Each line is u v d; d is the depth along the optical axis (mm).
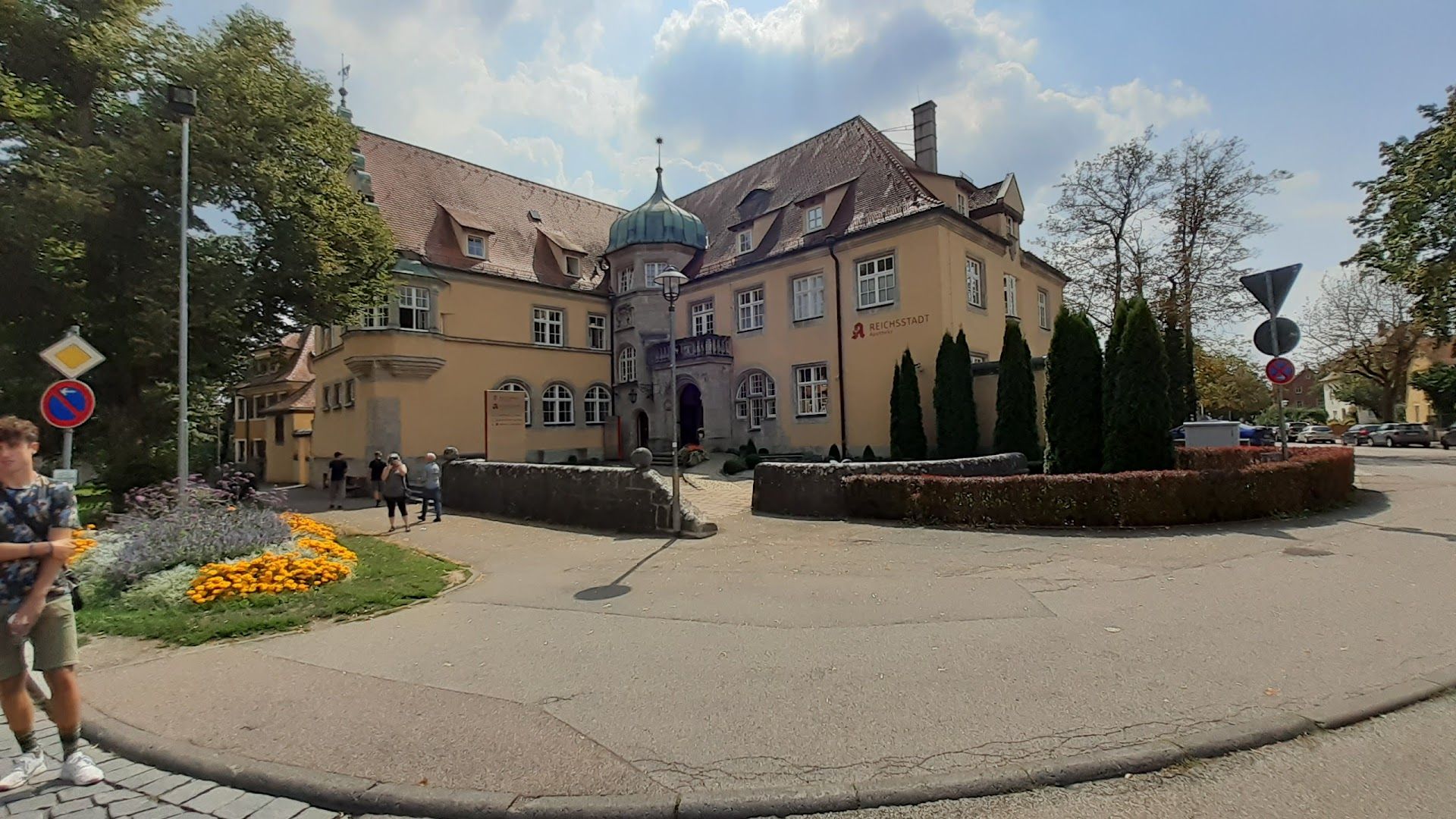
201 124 15242
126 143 14641
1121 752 3365
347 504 20312
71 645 3607
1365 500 11680
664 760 3473
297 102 17672
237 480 14070
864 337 23297
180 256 14195
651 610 6449
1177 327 29516
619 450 29938
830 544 9320
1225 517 9672
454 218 26906
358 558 9703
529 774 3367
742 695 4301
